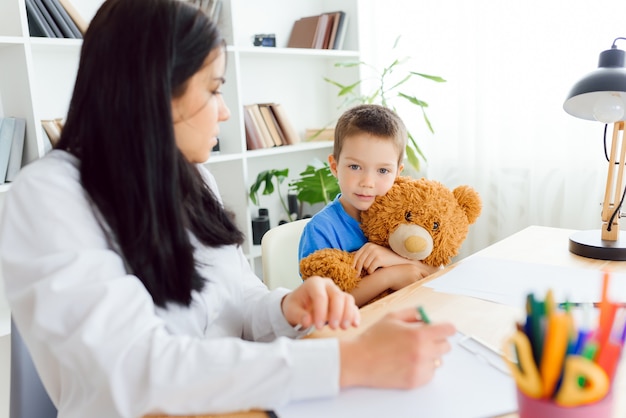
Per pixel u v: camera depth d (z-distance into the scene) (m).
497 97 1.85
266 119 1.96
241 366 0.48
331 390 0.49
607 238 0.96
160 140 0.57
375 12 2.17
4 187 1.29
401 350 0.51
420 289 0.80
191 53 0.58
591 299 0.72
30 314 0.52
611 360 0.36
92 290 0.50
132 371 0.48
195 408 0.48
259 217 2.01
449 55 1.95
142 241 0.58
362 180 1.03
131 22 0.55
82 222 0.55
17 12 1.29
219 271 0.74
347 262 0.99
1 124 1.31
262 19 2.10
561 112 1.73
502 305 0.71
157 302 0.62
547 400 0.37
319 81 2.32
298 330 0.68
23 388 0.66
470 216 1.10
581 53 1.65
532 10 1.72
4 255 0.53
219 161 1.80
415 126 2.11
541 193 1.81
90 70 0.56
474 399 0.49
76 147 0.60
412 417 0.46
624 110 0.90
